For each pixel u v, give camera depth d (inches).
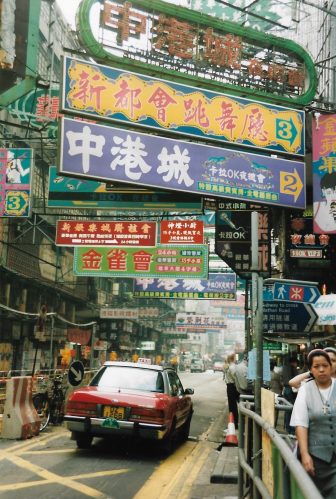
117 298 1604.3
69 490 248.7
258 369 262.2
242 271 587.8
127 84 477.1
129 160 467.8
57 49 1024.9
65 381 543.5
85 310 1348.4
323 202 497.7
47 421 439.5
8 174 586.2
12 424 385.1
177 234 686.5
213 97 503.8
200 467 319.0
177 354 2896.2
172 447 389.7
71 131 455.5
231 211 598.5
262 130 518.6
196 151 491.2
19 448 351.3
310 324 453.1
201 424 562.9
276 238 705.6
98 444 377.4
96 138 461.7
